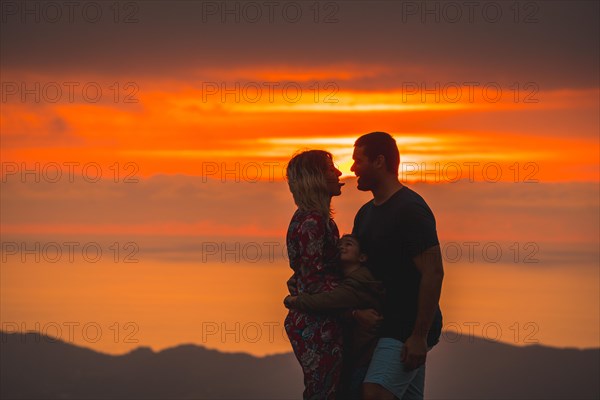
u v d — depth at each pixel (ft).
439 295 24.17
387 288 24.75
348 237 25.17
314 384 24.12
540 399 180.45
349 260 24.81
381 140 25.23
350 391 24.88
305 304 24.08
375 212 25.27
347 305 24.11
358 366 24.73
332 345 24.25
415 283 24.70
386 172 25.22
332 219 24.84
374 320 24.25
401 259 24.61
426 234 24.22
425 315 23.98
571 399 186.19
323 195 24.53
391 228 24.61
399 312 24.64
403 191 24.99
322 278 24.36
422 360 24.08
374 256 24.95
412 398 26.27
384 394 24.21
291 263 24.85
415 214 24.36
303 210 24.45
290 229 24.57
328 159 24.81
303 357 24.21
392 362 24.35
